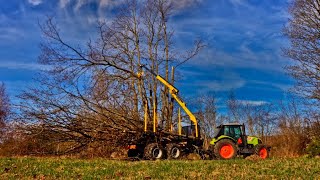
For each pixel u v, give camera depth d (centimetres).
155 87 2177
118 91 1861
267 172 933
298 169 969
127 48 2142
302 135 2666
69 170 1000
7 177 874
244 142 1756
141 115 1831
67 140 1627
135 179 848
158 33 2322
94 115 1636
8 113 1570
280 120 3103
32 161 1223
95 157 1656
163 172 955
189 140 1697
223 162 1223
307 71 2602
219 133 1773
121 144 1667
